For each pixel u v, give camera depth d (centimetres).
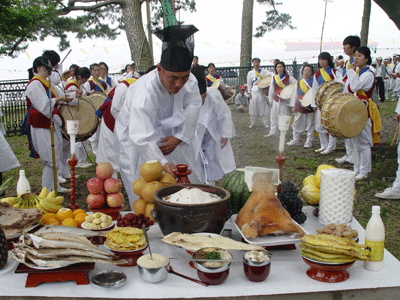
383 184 584
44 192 251
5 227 200
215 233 197
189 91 296
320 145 916
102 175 242
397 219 459
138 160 324
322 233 203
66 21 1828
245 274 174
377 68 1750
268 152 864
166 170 249
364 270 186
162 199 204
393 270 186
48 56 498
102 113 464
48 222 218
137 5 1390
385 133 970
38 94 480
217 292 165
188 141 302
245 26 1772
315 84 772
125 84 418
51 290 169
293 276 179
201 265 167
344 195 223
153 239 221
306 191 250
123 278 172
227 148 401
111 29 2003
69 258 172
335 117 534
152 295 163
